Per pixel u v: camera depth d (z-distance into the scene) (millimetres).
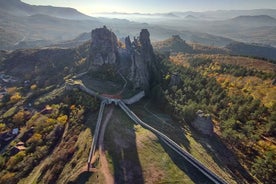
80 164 78875
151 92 143500
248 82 189500
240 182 81750
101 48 184500
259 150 105250
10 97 195375
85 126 105125
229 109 133500
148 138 91750
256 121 127875
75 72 198750
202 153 91562
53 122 124250
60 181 76938
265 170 87938
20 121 145625
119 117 108750
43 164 94938
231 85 187875
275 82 178625
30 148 110938
